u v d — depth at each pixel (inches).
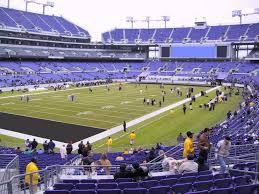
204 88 3184.1
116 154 943.7
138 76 4264.3
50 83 3363.7
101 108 1952.5
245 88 2824.8
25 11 4256.9
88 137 1307.8
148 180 416.8
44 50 4101.9
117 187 397.1
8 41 3730.3
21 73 3444.9
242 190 344.5
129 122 1582.2
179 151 733.9
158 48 4825.3
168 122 1587.1
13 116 1699.1
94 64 4515.3
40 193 426.6
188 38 4581.7
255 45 4284.0
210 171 452.4
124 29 5093.5
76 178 518.0
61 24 4534.9
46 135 1330.0
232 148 666.2
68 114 1761.8
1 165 717.3
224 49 4229.8
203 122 1578.5
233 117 1510.8
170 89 3065.9
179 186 365.4
